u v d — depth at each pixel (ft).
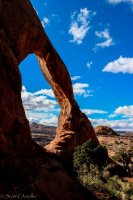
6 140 37.68
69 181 40.27
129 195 47.78
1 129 38.42
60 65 76.79
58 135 79.20
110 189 47.37
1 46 44.73
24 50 60.64
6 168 32.78
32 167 36.94
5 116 39.29
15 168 33.94
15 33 52.21
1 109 38.73
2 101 39.27
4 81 42.27
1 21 49.32
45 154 48.85
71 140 75.00
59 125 82.38
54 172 39.27
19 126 42.29
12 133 41.11
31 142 45.75
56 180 37.24
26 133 44.14
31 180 33.12
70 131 77.77
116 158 90.53
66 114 80.89
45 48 71.92
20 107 44.86
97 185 47.09
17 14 54.85
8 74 44.65
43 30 68.80
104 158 66.13
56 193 34.63
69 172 49.98
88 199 40.75
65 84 79.10
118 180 57.57
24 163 36.76
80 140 78.23
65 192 36.42
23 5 58.59
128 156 87.92
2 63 43.75
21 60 61.05
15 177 32.17
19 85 47.01
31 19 60.03
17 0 56.90
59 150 68.49
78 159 63.41
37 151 46.68
